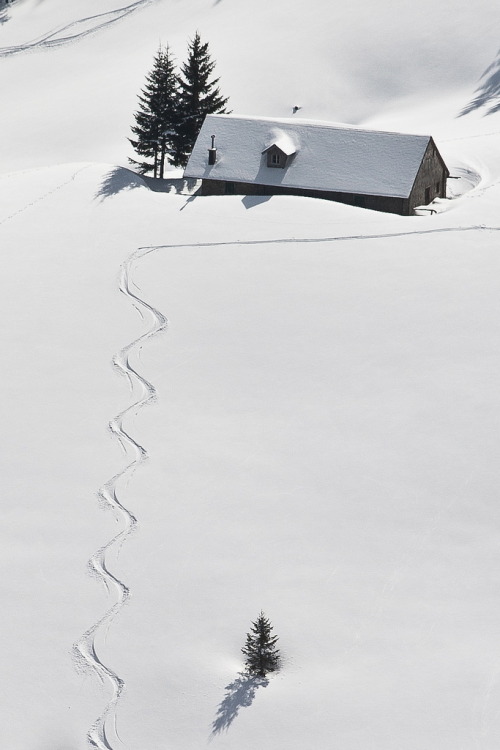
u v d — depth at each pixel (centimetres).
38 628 3791
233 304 5969
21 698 3481
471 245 6359
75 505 4462
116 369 5453
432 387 5072
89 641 3719
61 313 5997
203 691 3459
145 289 6219
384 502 4350
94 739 3306
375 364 5300
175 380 5325
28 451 4834
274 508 4366
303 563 4047
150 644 3694
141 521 4347
